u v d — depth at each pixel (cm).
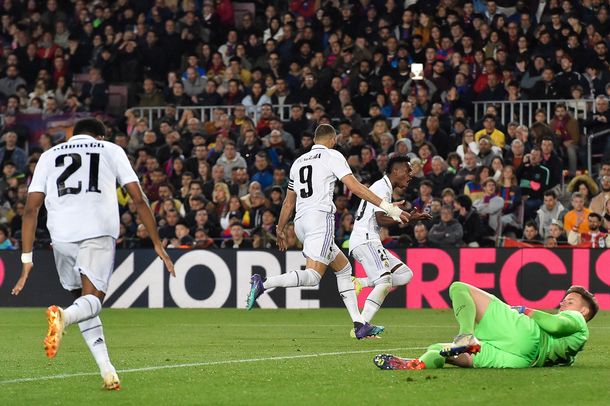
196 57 6825
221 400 1947
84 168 2083
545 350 2361
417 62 6581
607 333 3653
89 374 2398
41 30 7350
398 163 3431
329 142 3375
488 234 5419
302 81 6519
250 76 6781
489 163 5672
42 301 5222
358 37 6688
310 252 3344
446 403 1886
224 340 3441
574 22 6456
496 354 2352
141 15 7162
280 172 5716
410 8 6856
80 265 2053
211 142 6172
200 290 5159
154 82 6744
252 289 3275
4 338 3612
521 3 6738
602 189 5450
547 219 5366
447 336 3562
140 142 6350
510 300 4956
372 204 3378
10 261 5238
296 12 7381
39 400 1969
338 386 2123
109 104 6744
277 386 2141
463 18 6688
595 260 4897
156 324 4275
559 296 4925
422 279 5034
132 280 5197
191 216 5472
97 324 2073
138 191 2089
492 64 6272
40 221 5716
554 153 5603
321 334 3694
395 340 3397
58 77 7069
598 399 1933
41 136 6412
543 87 6203
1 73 7275
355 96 6366
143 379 2280
